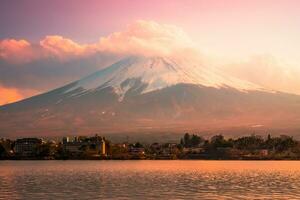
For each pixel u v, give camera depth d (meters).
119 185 148.88
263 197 120.75
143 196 122.94
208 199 117.94
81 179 171.38
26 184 152.12
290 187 141.62
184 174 198.12
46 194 127.00
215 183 155.00
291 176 185.38
